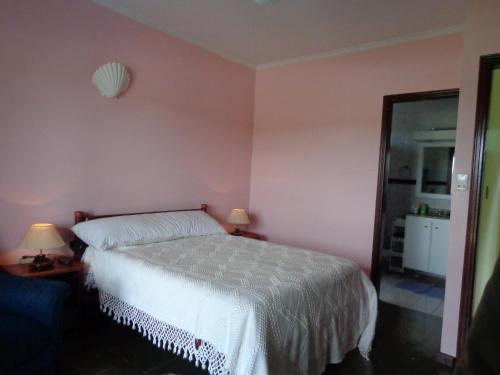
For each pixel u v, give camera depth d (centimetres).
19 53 237
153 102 323
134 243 267
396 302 353
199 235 318
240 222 385
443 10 265
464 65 228
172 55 335
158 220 300
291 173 402
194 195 370
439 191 468
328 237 373
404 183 499
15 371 152
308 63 385
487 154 230
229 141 405
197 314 182
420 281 426
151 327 207
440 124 467
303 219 393
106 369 208
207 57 370
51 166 259
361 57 346
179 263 227
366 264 346
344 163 360
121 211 306
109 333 251
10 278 192
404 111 492
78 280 248
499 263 55
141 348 233
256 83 434
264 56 391
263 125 428
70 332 249
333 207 369
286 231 407
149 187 327
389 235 500
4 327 167
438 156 466
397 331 285
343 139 360
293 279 204
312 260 249
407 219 454
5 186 237
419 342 267
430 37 304
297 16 287
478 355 52
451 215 235
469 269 228
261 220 430
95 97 281
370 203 343
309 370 195
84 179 279
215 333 173
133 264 226
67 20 259
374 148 339
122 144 303
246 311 166
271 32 322
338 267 236
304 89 389
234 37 339
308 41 340
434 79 304
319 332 203
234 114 409
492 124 233
